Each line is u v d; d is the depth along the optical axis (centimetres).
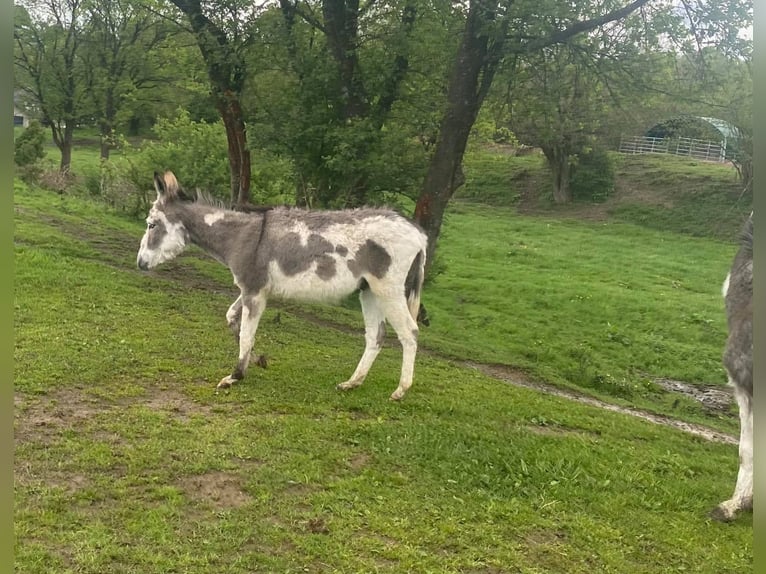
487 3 1240
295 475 526
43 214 1820
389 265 732
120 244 1641
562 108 1573
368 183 1460
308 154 1430
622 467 650
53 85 3438
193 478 503
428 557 438
